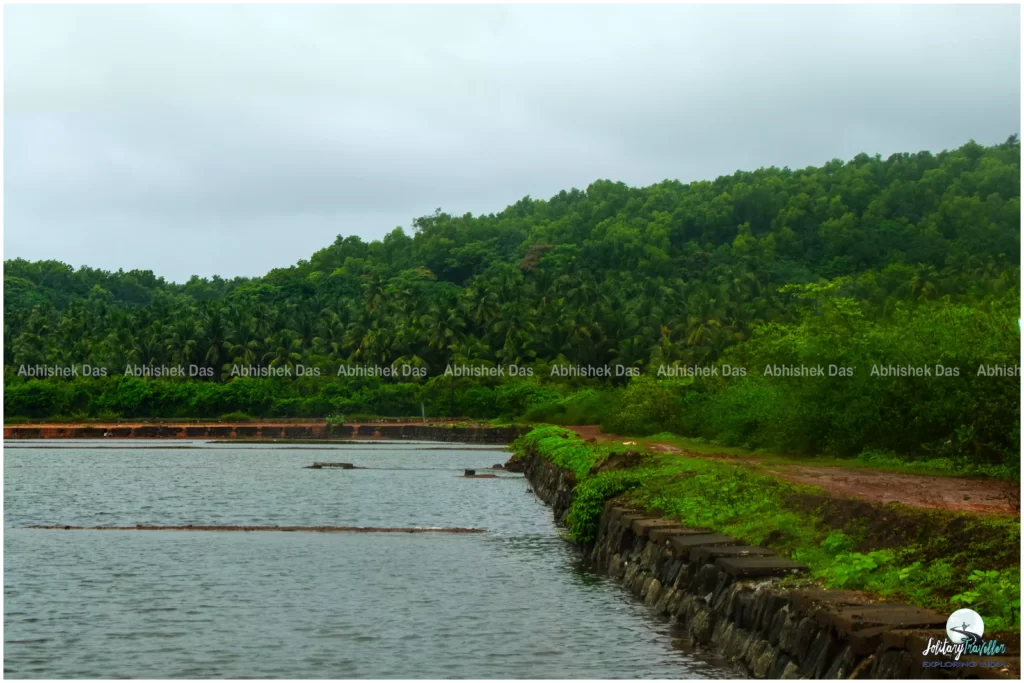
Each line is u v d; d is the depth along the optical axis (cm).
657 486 2780
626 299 16062
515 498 4481
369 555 2859
